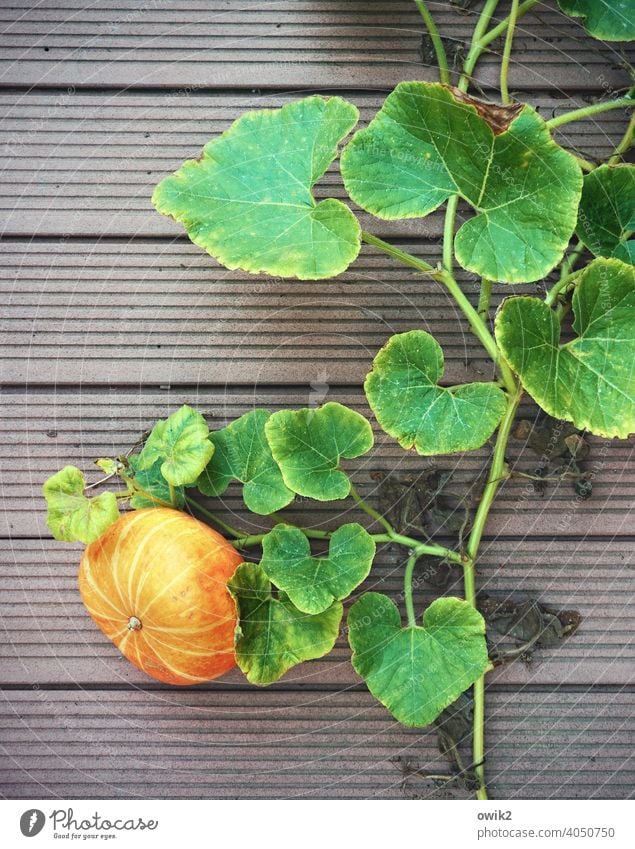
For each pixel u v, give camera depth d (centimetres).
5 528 93
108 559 83
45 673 93
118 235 92
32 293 93
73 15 92
